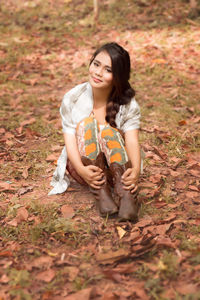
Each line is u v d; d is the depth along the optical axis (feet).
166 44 21.63
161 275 6.59
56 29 24.90
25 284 6.49
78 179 9.04
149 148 11.74
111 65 8.04
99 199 8.25
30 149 11.93
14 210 8.65
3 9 28.37
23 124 13.48
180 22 24.67
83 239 7.75
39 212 8.66
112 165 8.18
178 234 7.77
